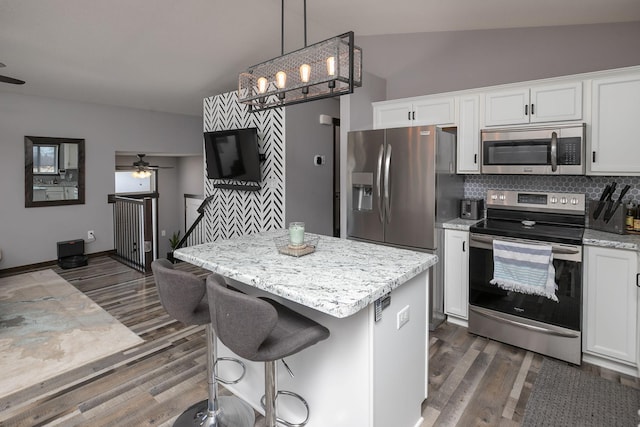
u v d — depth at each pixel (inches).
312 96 87.0
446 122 141.4
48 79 182.9
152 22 140.8
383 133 135.2
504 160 125.1
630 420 82.6
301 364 76.2
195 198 324.8
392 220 135.3
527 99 122.5
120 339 123.6
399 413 75.4
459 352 113.5
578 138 111.3
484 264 119.8
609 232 109.7
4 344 119.8
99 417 85.7
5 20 128.7
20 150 204.7
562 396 91.5
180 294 69.5
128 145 245.0
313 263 77.9
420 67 167.0
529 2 114.1
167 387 97.0
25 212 208.8
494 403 89.4
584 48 129.1
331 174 196.1
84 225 230.1
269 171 177.8
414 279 79.3
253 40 164.1
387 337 69.7
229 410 85.3
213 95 222.2
